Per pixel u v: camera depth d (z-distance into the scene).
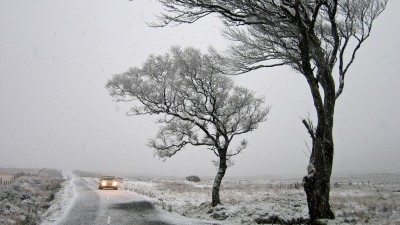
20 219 13.98
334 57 13.69
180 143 21.61
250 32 14.00
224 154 20.70
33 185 33.34
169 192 33.97
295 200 21.17
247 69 14.57
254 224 14.59
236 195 29.86
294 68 15.05
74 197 25.20
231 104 21.77
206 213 18.50
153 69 20.56
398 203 19.47
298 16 11.27
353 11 14.22
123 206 20.28
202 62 20.00
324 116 12.41
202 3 10.91
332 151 12.95
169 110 20.95
